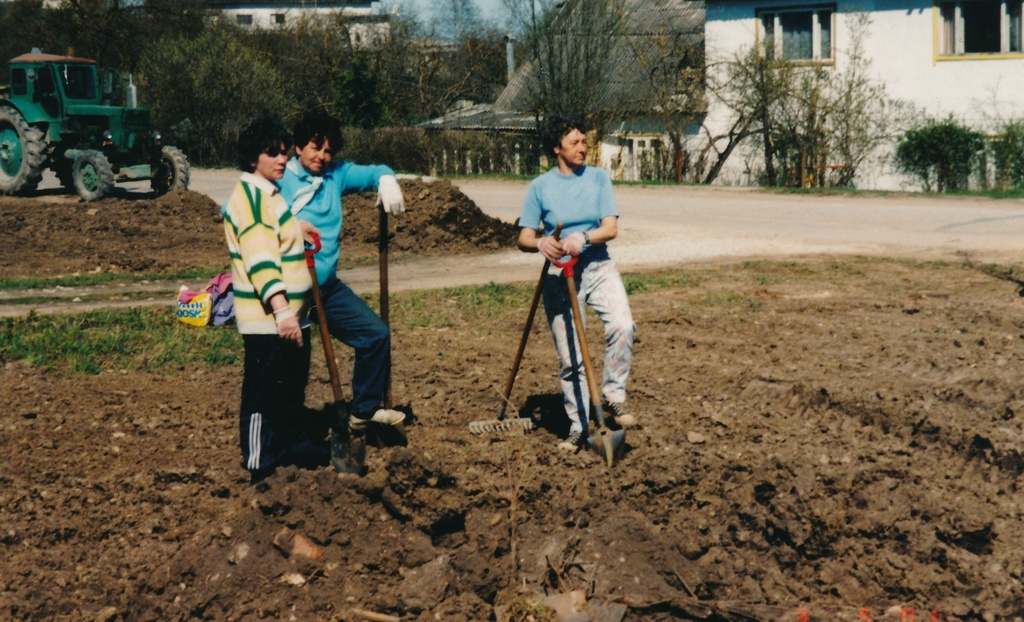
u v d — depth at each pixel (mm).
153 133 20688
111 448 5535
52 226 14641
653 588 4074
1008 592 3877
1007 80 25312
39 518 4668
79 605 3975
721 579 4172
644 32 31000
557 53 30344
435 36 43438
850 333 7867
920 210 17578
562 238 5191
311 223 4922
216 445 5574
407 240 14297
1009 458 4922
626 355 5301
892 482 4617
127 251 13594
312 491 4469
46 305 9977
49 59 20016
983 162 24594
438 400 6355
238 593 3990
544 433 5691
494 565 4250
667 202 20672
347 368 7184
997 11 25250
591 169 5230
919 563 4105
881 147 25844
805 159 26109
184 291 8719
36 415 6121
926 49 25938
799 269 11484
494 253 14180
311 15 46781
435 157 30828
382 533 4320
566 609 3926
